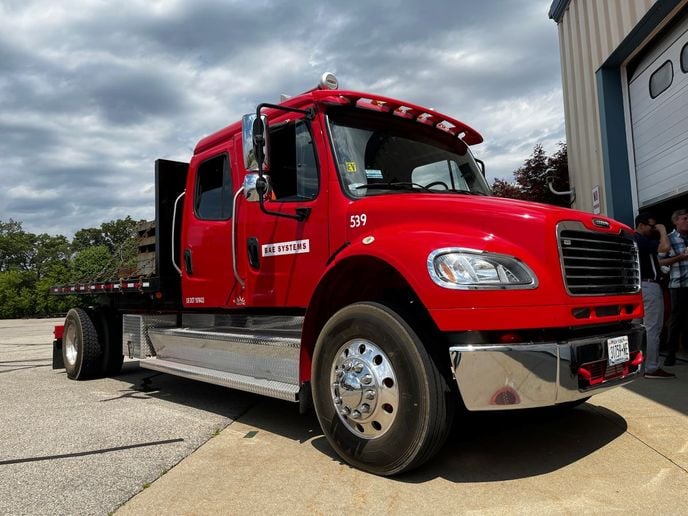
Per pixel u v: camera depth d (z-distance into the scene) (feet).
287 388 12.61
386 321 10.13
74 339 23.30
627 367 11.05
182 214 18.13
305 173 13.25
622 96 26.84
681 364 21.45
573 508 8.61
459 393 10.14
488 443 12.10
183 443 12.73
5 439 13.42
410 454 9.68
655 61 24.29
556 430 12.91
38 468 11.16
